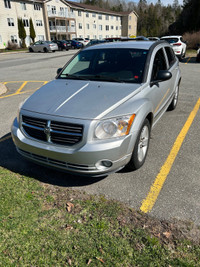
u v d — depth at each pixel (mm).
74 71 3914
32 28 41656
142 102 2986
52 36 48906
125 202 2709
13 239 2201
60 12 47031
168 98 4652
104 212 2543
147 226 2355
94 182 3090
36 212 2535
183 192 2861
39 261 2002
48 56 23469
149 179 3129
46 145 2773
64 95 3096
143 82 3326
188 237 2229
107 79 3482
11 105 6594
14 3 38312
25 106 3064
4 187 2936
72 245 2145
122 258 2020
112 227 2340
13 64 17812
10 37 38844
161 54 4238
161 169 3342
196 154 3734
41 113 2822
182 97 7090
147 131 3316
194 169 3328
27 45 42344
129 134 2709
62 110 2760
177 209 2586
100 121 2596
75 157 2604
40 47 30125
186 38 28188
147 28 95938
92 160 2588
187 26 43906
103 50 4031
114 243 2160
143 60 3602
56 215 2500
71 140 2635
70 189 2951
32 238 2215
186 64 14781
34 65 16547
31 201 2701
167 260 2000
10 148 4043
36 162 3020
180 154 3744
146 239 2201
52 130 2715
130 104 2855
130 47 3930
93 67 3838
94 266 1957
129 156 2830
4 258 2025
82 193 2871
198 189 2910
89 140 2570
